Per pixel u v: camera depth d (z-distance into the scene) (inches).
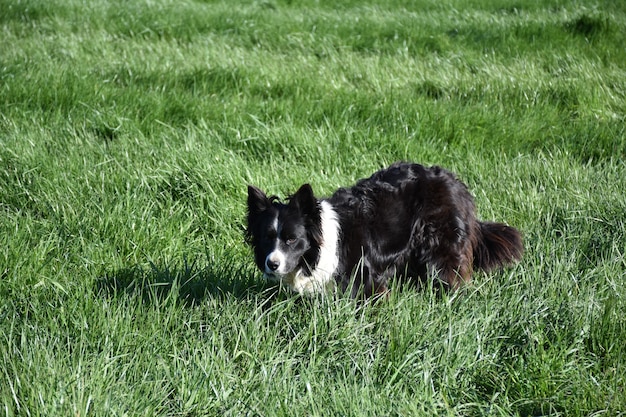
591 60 454.9
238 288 208.1
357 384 164.2
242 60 446.9
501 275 219.6
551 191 275.4
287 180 280.1
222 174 273.7
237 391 161.5
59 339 177.8
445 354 171.8
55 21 530.9
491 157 319.9
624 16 568.7
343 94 374.3
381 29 533.6
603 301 194.4
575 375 167.6
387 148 315.6
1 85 366.9
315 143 310.7
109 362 165.5
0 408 149.3
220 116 344.8
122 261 230.2
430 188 216.8
